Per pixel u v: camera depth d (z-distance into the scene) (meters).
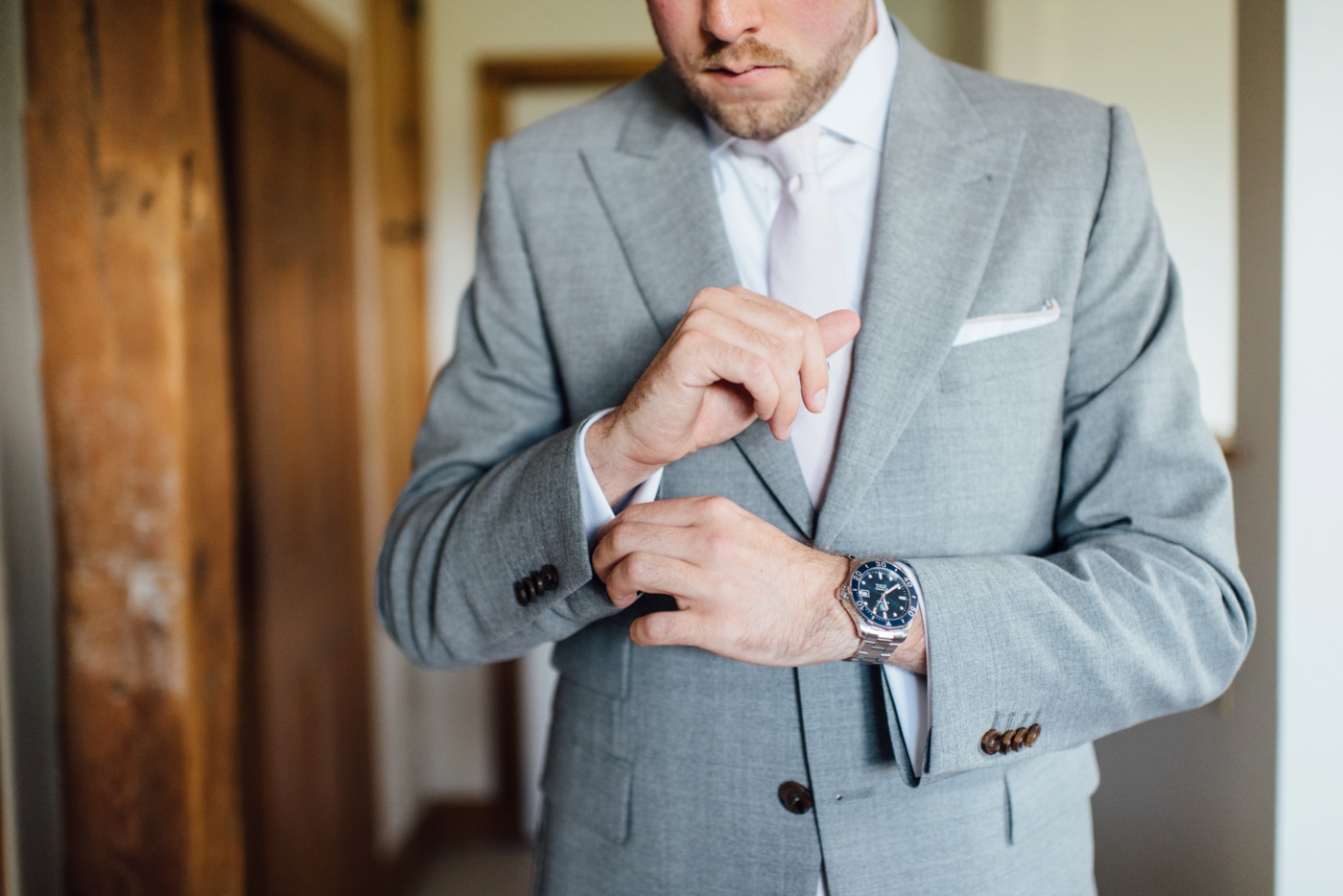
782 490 0.82
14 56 1.54
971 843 0.81
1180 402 0.82
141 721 1.57
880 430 0.80
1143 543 0.79
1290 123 1.04
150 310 1.54
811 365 0.70
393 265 3.01
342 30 2.66
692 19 0.79
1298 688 1.05
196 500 1.59
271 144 2.23
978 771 0.82
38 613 1.57
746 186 0.93
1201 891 1.18
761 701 0.83
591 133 0.98
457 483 0.94
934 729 0.72
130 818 1.58
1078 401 0.87
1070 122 0.89
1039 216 0.84
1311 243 1.04
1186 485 0.80
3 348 1.50
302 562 2.40
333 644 2.57
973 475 0.81
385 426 2.99
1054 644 0.73
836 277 0.86
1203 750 1.18
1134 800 1.31
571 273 0.93
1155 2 2.77
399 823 3.05
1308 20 1.04
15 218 1.54
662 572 0.71
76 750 1.58
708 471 0.85
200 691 1.60
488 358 0.98
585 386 0.90
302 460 2.41
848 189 0.91
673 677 0.87
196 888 1.59
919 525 0.81
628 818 0.88
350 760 2.66
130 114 1.53
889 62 0.94
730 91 0.80
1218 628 0.77
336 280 2.61
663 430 0.72
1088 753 0.94
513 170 0.98
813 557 0.74
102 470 1.55
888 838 0.80
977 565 0.75
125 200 1.53
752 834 0.83
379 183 2.95
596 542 0.79
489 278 0.98
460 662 0.90
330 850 2.53
